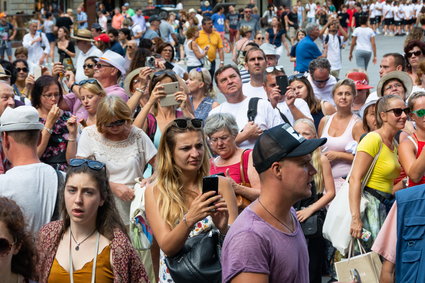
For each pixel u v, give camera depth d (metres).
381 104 12.07
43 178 10.00
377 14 78.88
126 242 8.49
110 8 96.75
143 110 13.92
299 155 6.91
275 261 6.93
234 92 14.84
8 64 19.80
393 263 8.85
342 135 15.07
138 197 11.33
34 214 9.84
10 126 9.95
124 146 12.27
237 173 11.57
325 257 13.73
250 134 13.84
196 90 18.02
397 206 8.49
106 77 17.41
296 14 65.94
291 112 16.22
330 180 12.95
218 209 8.37
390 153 12.08
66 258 8.47
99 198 8.48
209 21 34.03
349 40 66.56
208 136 11.68
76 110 16.09
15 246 6.84
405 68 18.53
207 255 8.42
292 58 33.22
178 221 9.17
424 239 8.35
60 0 93.25
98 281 8.36
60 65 18.84
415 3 77.25
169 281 9.75
